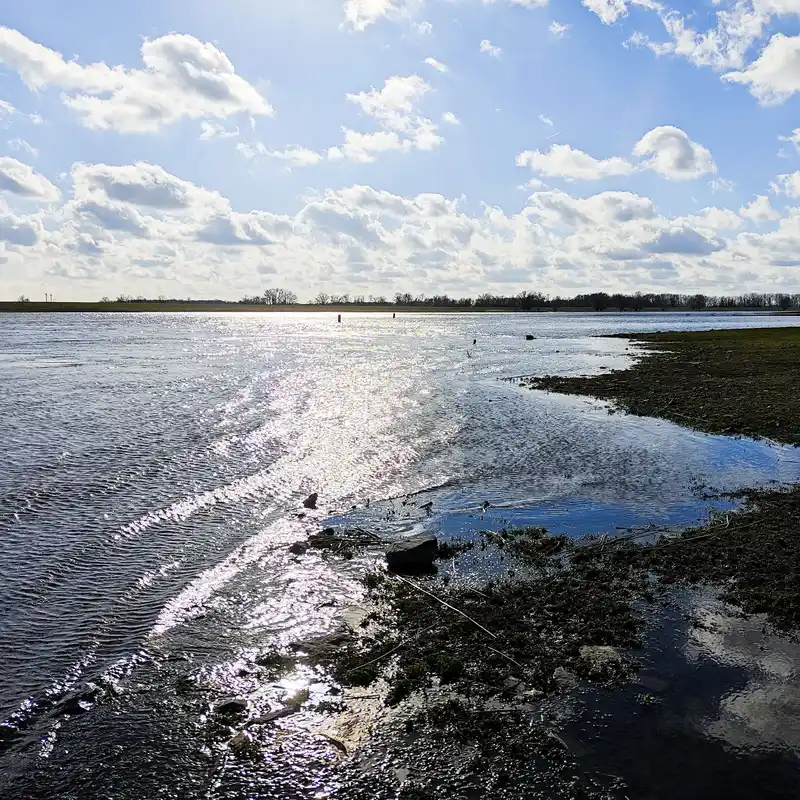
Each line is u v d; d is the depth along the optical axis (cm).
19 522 1362
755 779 623
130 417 2641
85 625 936
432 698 756
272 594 1042
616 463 1922
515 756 655
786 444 2188
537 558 1189
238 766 646
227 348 6938
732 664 826
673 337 8944
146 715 729
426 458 1975
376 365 5097
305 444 2162
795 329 10975
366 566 1157
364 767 642
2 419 2553
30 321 15188
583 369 4762
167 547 1238
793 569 1116
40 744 681
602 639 887
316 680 797
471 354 6291
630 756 654
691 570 1122
